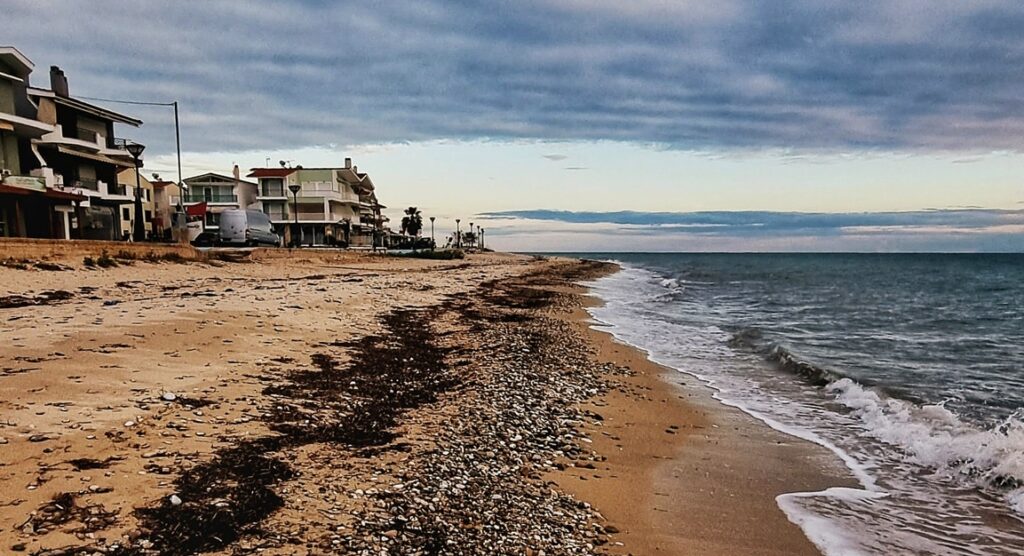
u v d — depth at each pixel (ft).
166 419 23.81
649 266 352.28
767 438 31.42
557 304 99.96
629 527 20.22
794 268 311.06
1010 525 21.59
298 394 30.76
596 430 31.17
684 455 28.32
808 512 22.30
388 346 48.24
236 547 15.43
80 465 18.58
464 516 19.15
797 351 57.36
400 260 197.26
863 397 38.73
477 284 126.93
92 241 78.43
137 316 44.47
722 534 20.26
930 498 23.89
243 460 21.06
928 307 108.06
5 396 23.62
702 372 48.44
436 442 25.90
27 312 44.04
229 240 134.51
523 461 25.27
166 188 223.51
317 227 239.30
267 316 51.34
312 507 18.24
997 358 55.31
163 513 16.60
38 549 14.03
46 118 120.16
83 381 26.78
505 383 38.70
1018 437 28.68
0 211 89.51
